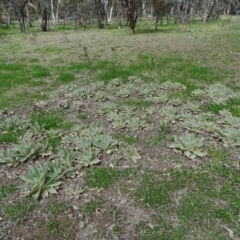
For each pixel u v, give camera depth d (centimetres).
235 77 586
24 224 214
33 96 505
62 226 212
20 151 294
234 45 959
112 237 201
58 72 678
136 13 1531
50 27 2636
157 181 257
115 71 659
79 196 241
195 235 198
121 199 237
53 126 379
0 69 713
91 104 460
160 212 221
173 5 2938
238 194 237
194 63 710
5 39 1467
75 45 1130
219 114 404
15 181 264
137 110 429
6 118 406
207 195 237
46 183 247
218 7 2944
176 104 445
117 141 319
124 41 1193
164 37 1298
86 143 307
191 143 298
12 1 2216
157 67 687
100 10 2431
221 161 282
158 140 330
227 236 196
